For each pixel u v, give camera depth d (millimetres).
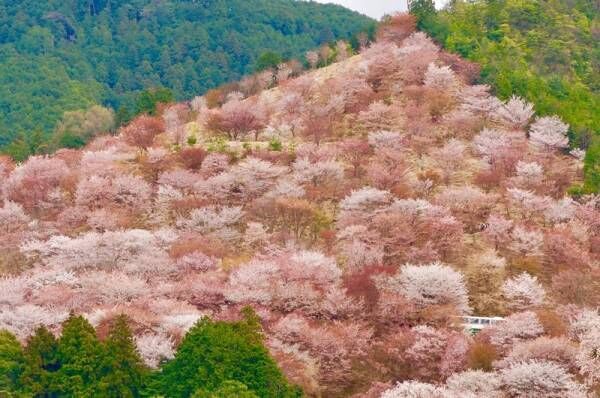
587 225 152750
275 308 127750
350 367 117000
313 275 133500
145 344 110688
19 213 167250
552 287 137250
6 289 133625
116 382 101062
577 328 117062
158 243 152750
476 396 102438
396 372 117125
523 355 109625
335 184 168125
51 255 152375
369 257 139875
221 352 100875
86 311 127312
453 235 145250
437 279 129000
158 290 131375
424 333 118438
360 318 125938
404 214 150375
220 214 160500
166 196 169000
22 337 118000
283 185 164750
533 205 156250
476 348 113375
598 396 104875
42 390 100000
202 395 94562
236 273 135125
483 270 140375
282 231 156875
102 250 146750
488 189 165375
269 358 102750
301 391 104000
